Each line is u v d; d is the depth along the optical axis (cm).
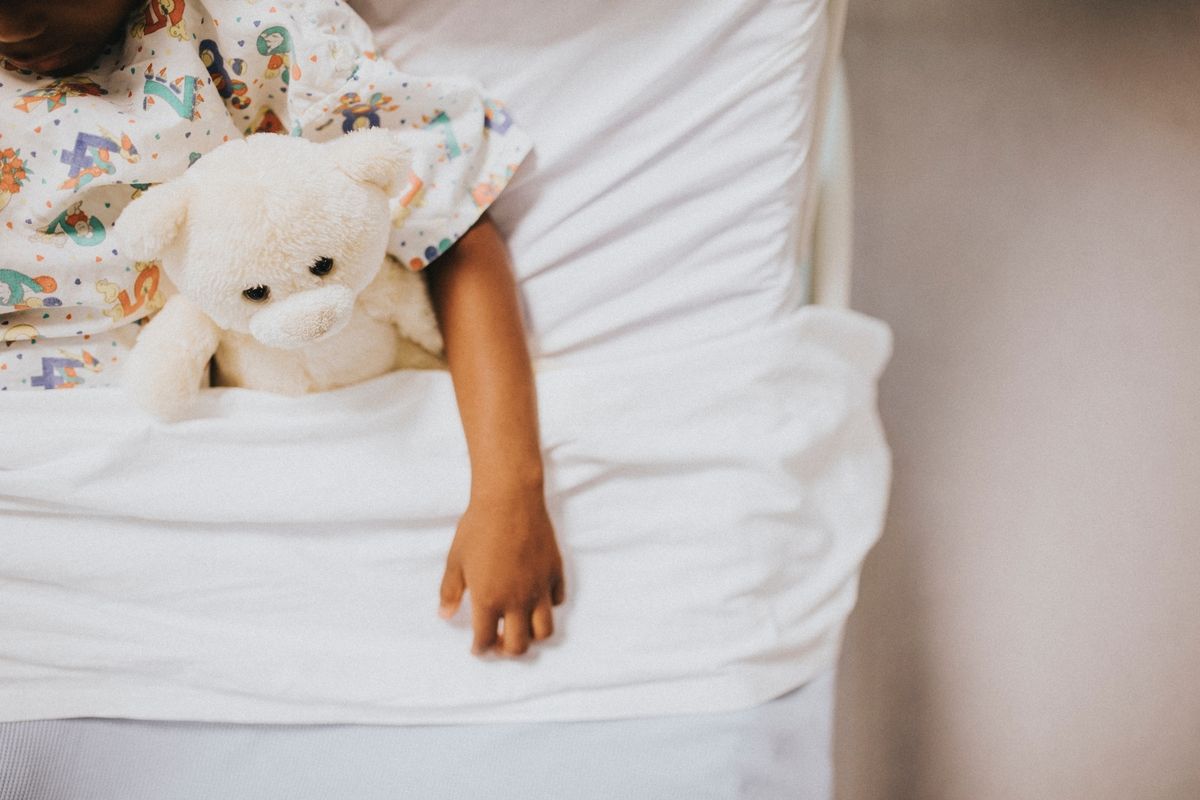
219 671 71
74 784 70
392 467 71
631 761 68
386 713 70
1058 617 113
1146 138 145
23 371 72
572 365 77
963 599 115
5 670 71
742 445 72
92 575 71
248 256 55
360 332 69
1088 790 104
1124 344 129
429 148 70
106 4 62
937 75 152
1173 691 109
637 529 72
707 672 70
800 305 88
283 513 70
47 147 66
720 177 73
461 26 72
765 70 70
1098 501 120
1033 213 139
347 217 57
